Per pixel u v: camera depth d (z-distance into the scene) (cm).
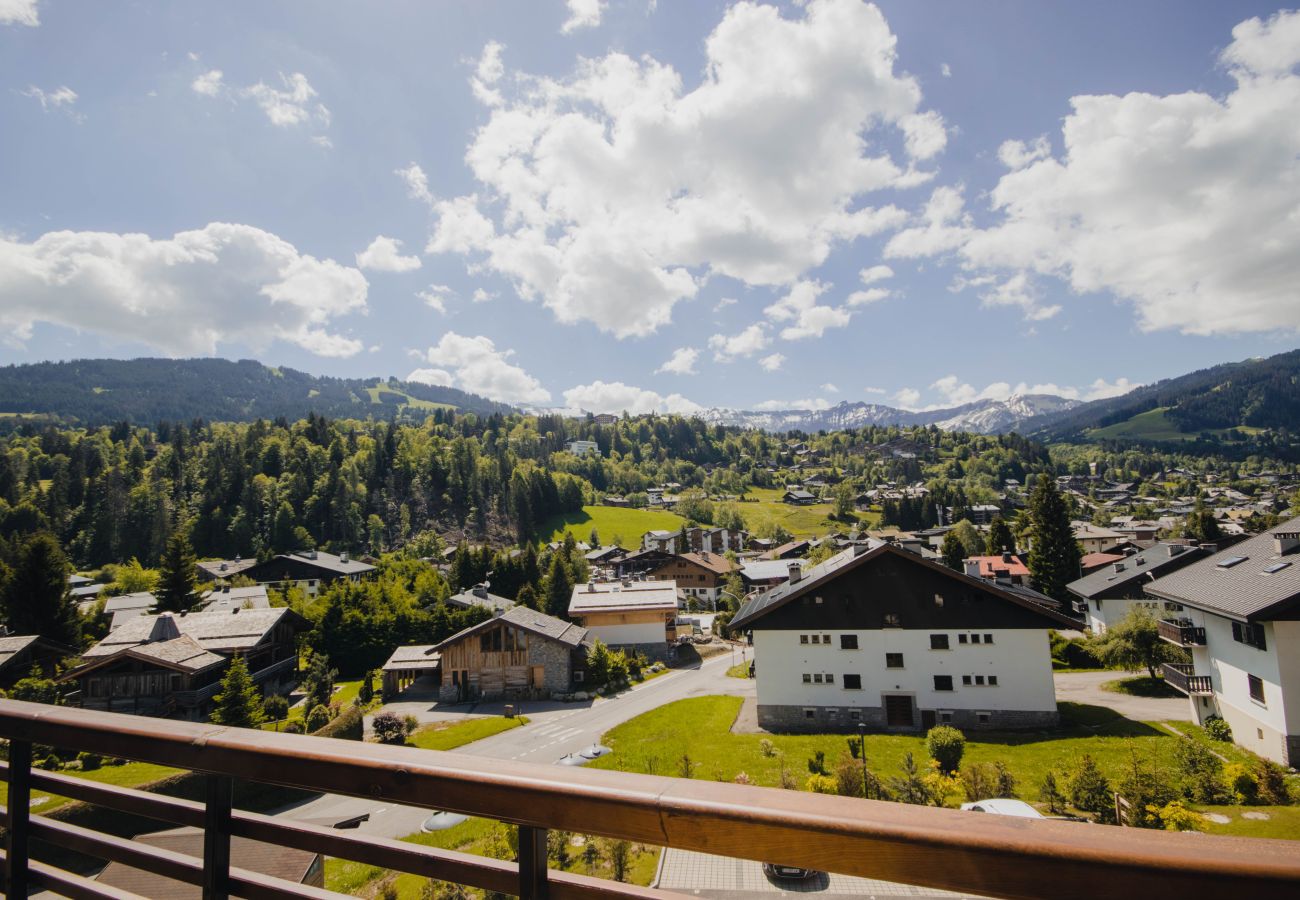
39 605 4716
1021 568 6188
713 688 4297
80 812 1745
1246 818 1728
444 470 14475
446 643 4491
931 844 118
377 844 181
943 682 3061
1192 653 2777
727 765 2578
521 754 3105
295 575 8319
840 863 125
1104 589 4556
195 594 5844
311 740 194
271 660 4550
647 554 10094
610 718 3706
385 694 4644
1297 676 2194
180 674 3641
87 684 3616
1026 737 2833
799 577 3984
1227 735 2498
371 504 13112
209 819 202
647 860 1382
